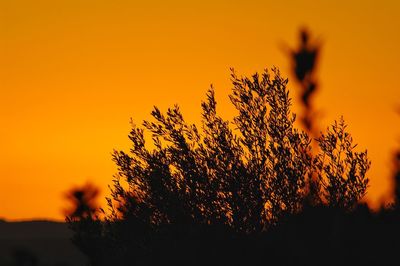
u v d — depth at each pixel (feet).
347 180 126.52
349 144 128.26
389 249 96.43
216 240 113.09
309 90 82.53
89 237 127.85
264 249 103.55
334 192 125.49
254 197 125.70
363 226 99.60
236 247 108.17
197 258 110.32
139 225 127.44
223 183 126.41
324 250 98.94
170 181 128.36
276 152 127.75
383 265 95.25
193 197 126.82
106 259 126.72
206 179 127.03
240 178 126.21
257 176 126.72
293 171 126.52
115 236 127.95
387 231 98.27
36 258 83.87
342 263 96.68
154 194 127.95
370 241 97.55
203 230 121.29
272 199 126.11
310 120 82.89
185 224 125.18
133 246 126.93
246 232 123.54
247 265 104.47
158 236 126.11
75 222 128.26
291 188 125.59
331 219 103.30
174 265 113.29
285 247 102.01
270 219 125.08
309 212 108.06
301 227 104.53
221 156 128.47
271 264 101.81
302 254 99.81
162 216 127.65
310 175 121.90
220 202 126.31
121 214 128.67
